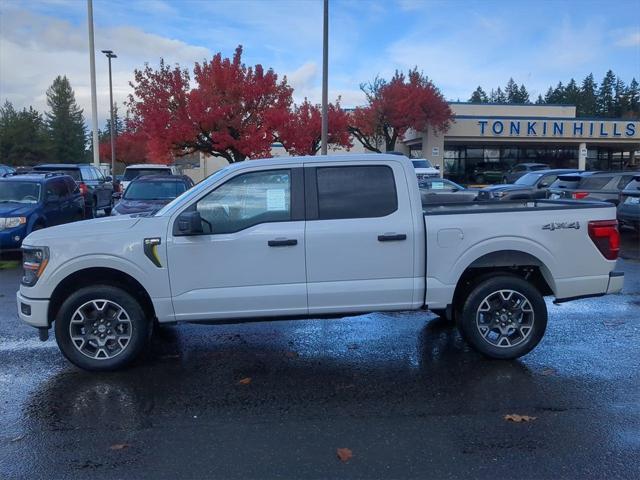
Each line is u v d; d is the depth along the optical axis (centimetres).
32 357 597
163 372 552
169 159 2692
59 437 418
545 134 4003
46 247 531
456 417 446
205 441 410
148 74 2388
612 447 396
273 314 546
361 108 4056
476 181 4172
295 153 2570
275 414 455
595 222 569
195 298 537
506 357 566
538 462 377
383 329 695
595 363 566
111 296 537
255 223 541
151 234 534
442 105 3884
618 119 4044
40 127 8531
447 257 552
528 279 600
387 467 371
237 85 2356
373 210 549
